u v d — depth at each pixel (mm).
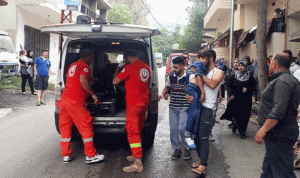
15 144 6066
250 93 6773
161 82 20500
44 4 18531
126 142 6367
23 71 12281
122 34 5414
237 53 20938
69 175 4594
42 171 4727
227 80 7332
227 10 21734
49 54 24672
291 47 12836
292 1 12469
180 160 5348
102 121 5402
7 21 18719
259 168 5023
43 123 7883
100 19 5598
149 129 5562
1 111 9023
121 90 6211
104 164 5094
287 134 3408
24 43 20203
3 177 4465
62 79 5551
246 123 6809
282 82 3309
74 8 14531
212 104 4609
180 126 5184
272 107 3492
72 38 5801
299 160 4824
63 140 5117
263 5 8891
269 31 13492
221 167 5055
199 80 4547
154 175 4652
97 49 6461
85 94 5082
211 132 6969
